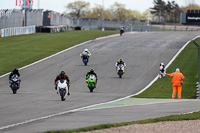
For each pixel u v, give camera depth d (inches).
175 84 3437.5
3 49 7357.3
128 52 7012.8
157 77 4879.4
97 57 6486.2
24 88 4065.0
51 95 3356.3
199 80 3772.1
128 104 2714.1
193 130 1720.0
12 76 3513.8
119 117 2069.4
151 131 1658.5
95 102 2824.8
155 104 2701.8
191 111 2330.2
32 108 2413.9
